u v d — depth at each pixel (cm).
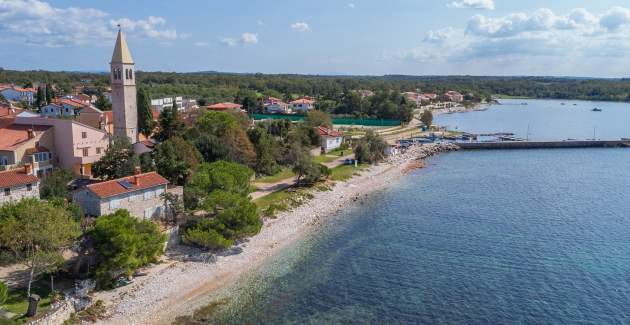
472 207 11212
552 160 18388
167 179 9250
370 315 6022
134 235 6238
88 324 5372
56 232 5703
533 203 11662
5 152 9244
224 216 7681
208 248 7681
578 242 8769
